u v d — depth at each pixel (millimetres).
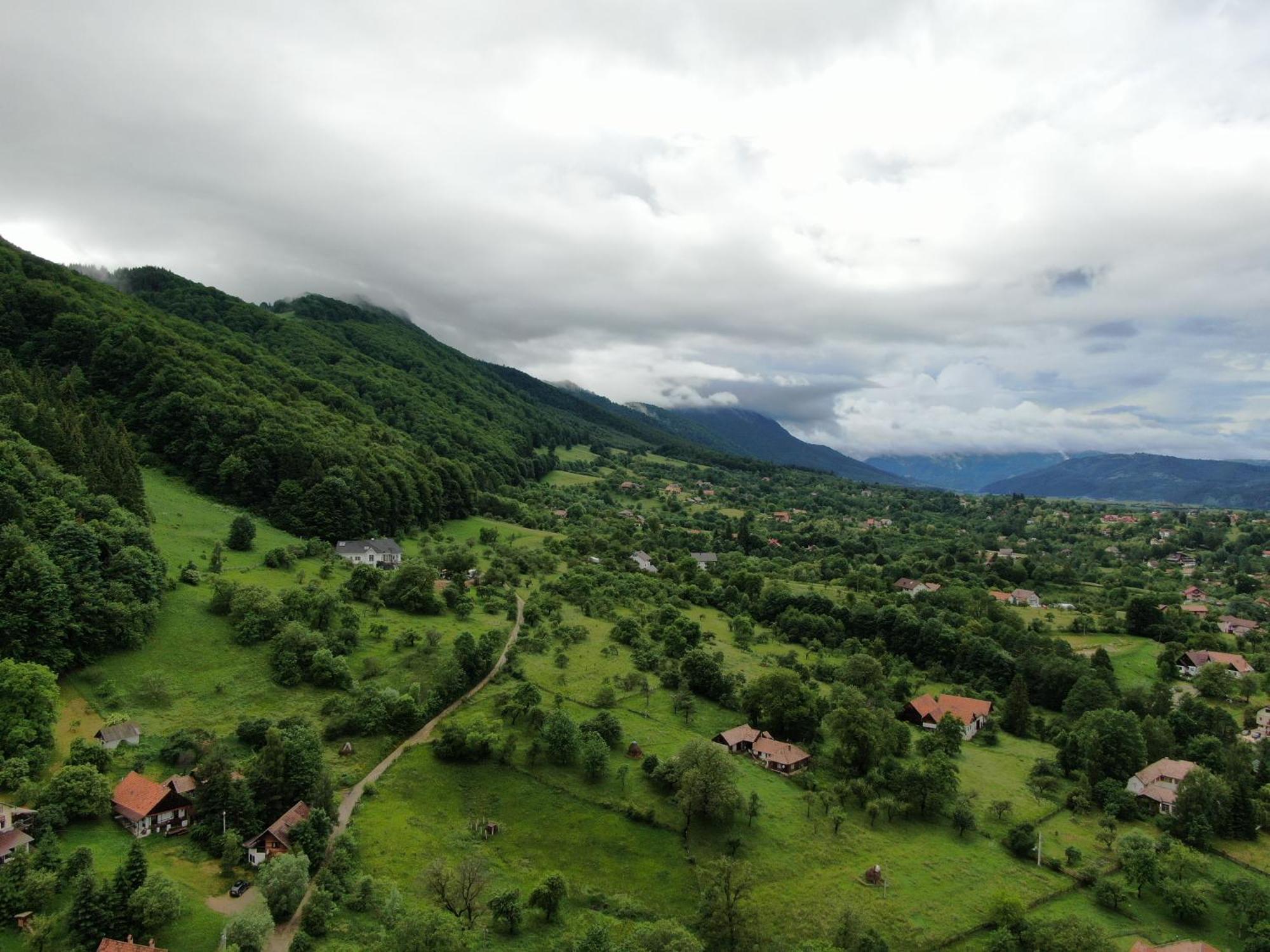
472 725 108375
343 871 81812
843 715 117750
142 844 79188
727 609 199750
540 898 81438
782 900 87062
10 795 77875
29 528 108875
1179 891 91062
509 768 104750
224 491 189250
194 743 93062
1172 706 147500
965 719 142250
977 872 95500
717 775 97562
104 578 111250
